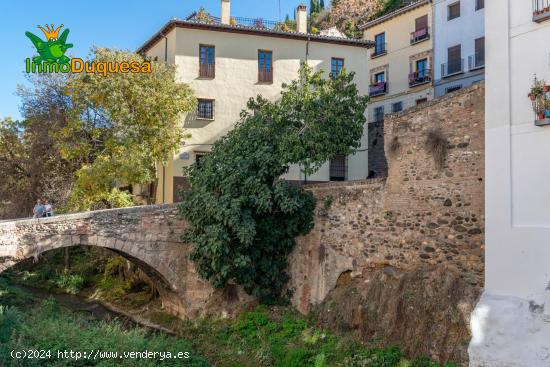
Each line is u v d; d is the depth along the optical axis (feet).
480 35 91.40
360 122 56.13
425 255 43.32
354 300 47.62
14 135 88.89
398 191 46.52
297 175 78.48
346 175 82.12
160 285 62.44
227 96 77.15
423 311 40.45
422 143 44.47
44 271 85.87
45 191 86.99
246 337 51.65
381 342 42.45
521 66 35.40
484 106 39.42
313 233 55.67
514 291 34.78
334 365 42.39
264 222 54.80
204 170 56.03
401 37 107.14
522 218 34.83
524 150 34.91
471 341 36.17
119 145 67.92
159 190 78.74
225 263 52.90
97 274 83.61
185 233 57.16
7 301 64.64
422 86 101.55
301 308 55.52
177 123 72.79
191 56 75.77
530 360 32.42
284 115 56.59
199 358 44.14
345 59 83.61
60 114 85.35
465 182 40.55
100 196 68.03
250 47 78.69
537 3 34.63
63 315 53.16
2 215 94.68
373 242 48.70
